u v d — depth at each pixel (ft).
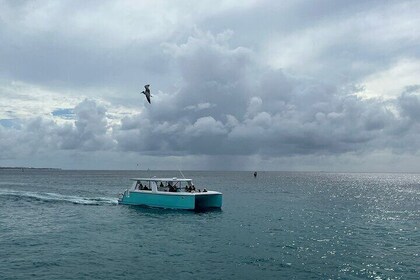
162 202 141.28
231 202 192.34
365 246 88.48
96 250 82.43
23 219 124.67
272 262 74.18
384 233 105.50
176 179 142.10
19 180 458.50
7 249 82.33
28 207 156.46
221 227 112.37
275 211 154.51
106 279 63.16
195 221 122.21
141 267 70.28
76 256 77.10
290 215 142.00
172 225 114.73
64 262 72.69
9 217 128.98
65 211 143.33
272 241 93.40
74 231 104.17
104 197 204.64
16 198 191.21
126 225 114.11
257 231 106.73
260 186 368.07
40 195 207.51
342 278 64.69
